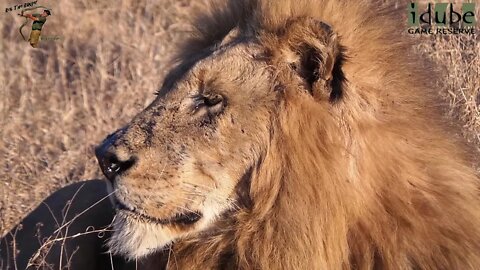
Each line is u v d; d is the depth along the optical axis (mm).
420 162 8711
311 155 8555
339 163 8523
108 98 17859
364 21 8961
